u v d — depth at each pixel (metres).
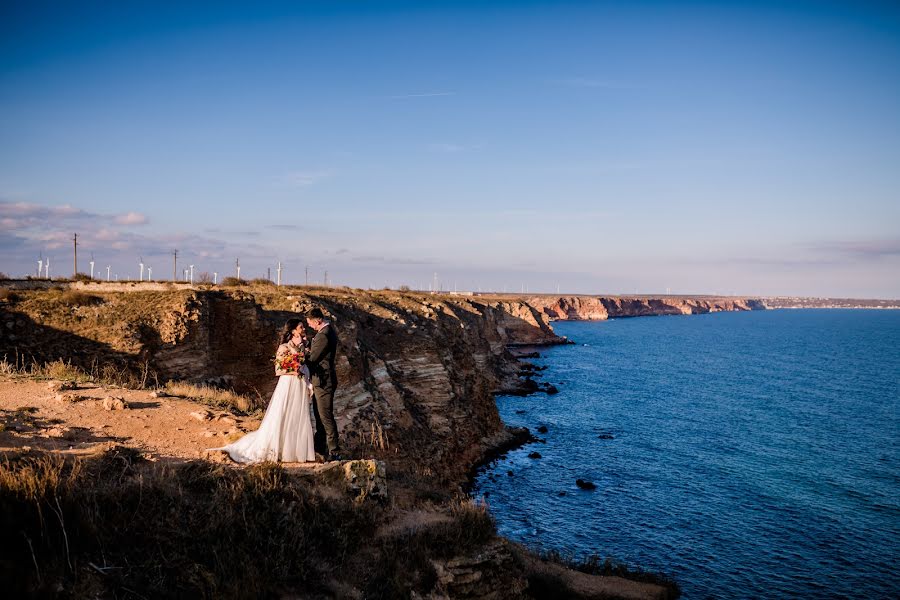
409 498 11.22
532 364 95.19
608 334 184.12
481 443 42.72
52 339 22.48
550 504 32.38
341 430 28.00
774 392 75.50
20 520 5.68
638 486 36.19
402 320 42.97
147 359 23.36
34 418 9.84
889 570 25.88
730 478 38.34
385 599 7.77
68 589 5.33
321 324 10.14
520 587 10.38
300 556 7.42
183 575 6.20
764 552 27.34
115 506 6.56
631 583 16.58
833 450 46.00
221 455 9.15
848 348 150.50
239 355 27.86
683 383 81.88
